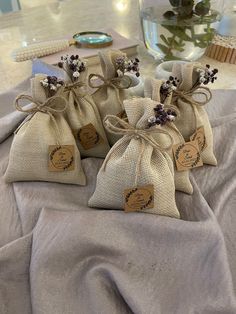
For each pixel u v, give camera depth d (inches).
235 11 20.4
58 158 12.0
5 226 11.1
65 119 12.9
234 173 13.3
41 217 10.3
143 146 10.6
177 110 11.7
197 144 12.3
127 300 9.0
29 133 11.9
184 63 12.7
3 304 9.3
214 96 17.2
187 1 16.3
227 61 20.3
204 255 9.9
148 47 19.3
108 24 25.4
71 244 9.6
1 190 12.2
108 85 13.5
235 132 14.8
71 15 27.1
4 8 33.2
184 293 9.4
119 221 10.3
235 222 11.6
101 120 13.5
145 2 18.3
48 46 18.5
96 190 11.4
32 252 9.8
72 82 12.7
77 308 9.1
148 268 9.9
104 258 9.8
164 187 10.6
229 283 9.3
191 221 10.5
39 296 9.1
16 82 17.8
